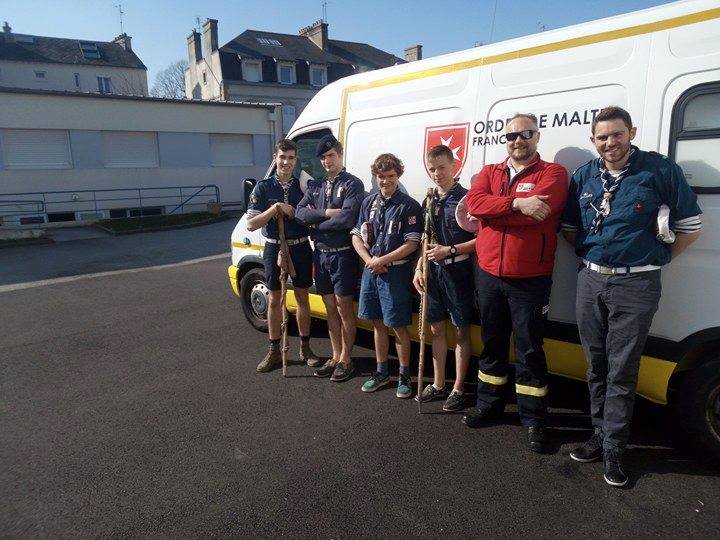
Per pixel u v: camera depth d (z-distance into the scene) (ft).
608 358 9.65
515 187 10.22
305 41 132.26
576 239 10.00
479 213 10.30
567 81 10.57
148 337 18.76
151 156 64.95
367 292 13.10
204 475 10.23
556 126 10.75
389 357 16.14
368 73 14.62
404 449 10.96
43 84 128.47
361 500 9.36
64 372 15.71
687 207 8.71
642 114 9.68
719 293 9.16
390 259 12.25
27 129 56.65
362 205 13.12
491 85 11.73
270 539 8.46
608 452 9.66
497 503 9.17
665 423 11.68
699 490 9.36
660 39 9.46
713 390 9.52
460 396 12.59
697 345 9.52
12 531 8.79
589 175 9.60
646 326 9.11
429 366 15.29
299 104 122.62
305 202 14.06
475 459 10.53
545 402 10.97
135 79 138.62
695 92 9.12
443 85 12.66
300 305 15.43
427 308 12.46
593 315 9.69
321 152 13.33
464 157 12.26
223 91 115.34
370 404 13.06
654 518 8.70
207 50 120.88
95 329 19.90
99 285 27.89
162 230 51.75
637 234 8.93
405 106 13.51
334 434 11.66
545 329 11.46
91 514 9.17
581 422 11.86
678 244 9.04
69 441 11.66
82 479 10.21
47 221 58.34
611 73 10.01
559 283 11.15
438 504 9.19
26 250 41.14
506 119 11.48
